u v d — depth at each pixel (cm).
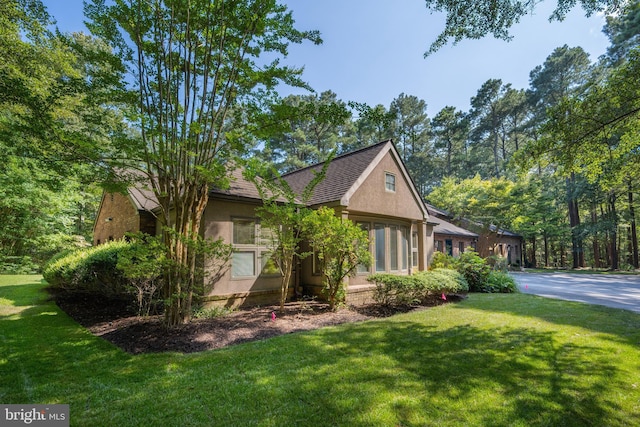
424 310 805
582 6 565
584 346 502
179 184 604
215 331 571
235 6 559
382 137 3425
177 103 581
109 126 576
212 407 309
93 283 755
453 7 589
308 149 2888
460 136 3747
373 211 1002
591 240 2897
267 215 861
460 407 315
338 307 799
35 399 324
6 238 1443
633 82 574
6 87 498
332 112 561
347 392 341
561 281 1708
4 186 1185
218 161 625
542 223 2850
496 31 612
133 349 481
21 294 920
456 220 2691
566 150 699
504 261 1892
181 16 565
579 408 316
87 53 559
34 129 506
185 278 600
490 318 701
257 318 683
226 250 658
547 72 2956
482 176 3978
